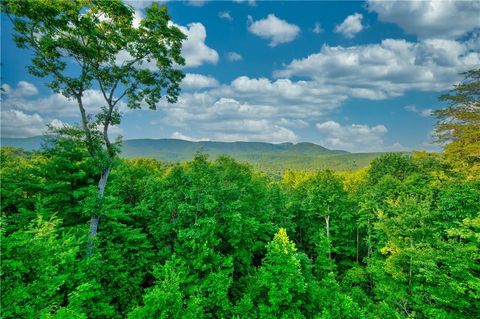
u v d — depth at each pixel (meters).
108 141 18.42
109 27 17.36
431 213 18.95
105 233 17.75
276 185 38.78
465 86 30.81
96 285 12.97
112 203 18.03
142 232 21.77
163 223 18.31
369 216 27.78
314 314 16.31
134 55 18.56
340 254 33.91
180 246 17.56
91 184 18.77
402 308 17.62
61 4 15.23
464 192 19.56
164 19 18.17
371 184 51.44
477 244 15.41
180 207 17.02
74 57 17.22
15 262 8.59
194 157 24.41
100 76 18.05
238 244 20.91
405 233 18.31
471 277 14.12
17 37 15.48
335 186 34.53
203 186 19.09
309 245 33.56
